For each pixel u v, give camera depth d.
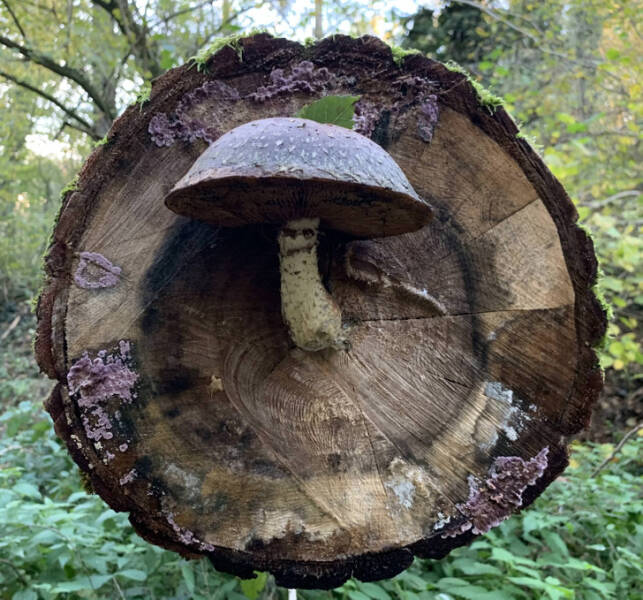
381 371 0.31
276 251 0.30
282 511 0.28
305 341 0.29
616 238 0.75
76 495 0.42
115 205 0.29
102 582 0.34
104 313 0.28
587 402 0.29
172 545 0.29
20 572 0.37
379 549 0.28
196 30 0.92
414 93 0.30
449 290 0.30
